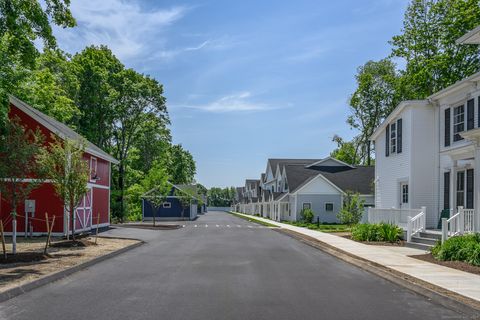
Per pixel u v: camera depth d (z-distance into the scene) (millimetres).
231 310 7914
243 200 98188
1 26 20562
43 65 43125
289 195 49406
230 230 32219
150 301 8570
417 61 39625
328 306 8344
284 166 53812
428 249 17766
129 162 53938
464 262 13703
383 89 58625
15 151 14680
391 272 12094
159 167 39406
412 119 23219
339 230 32594
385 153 27266
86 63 47000
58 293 9297
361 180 48719
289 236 26844
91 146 30219
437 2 38875
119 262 14242
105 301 8555
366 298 9125
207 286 10172
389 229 21688
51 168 18281
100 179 30516
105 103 48281
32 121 22953
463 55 36031
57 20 21891
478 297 8883
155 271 12383
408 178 23438
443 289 9695
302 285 10492
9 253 14781
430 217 22906
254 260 15008
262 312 7797
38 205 23109
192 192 64375
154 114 53688
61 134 22875
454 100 21156
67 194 18656
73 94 45156
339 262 14898
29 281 9992
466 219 17125
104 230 29438
